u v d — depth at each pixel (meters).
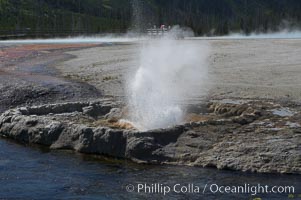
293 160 14.58
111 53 44.50
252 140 15.95
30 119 18.86
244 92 23.69
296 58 37.00
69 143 17.27
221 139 16.20
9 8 119.56
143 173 14.52
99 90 25.77
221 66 32.97
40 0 139.00
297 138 15.95
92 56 42.28
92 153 16.56
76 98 24.53
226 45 53.62
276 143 15.59
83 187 13.53
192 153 15.48
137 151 15.66
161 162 15.34
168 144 16.03
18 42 68.56
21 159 16.22
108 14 144.62
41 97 24.88
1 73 31.84
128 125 17.73
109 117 19.47
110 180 14.02
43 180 14.14
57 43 64.69
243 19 128.75
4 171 14.98
